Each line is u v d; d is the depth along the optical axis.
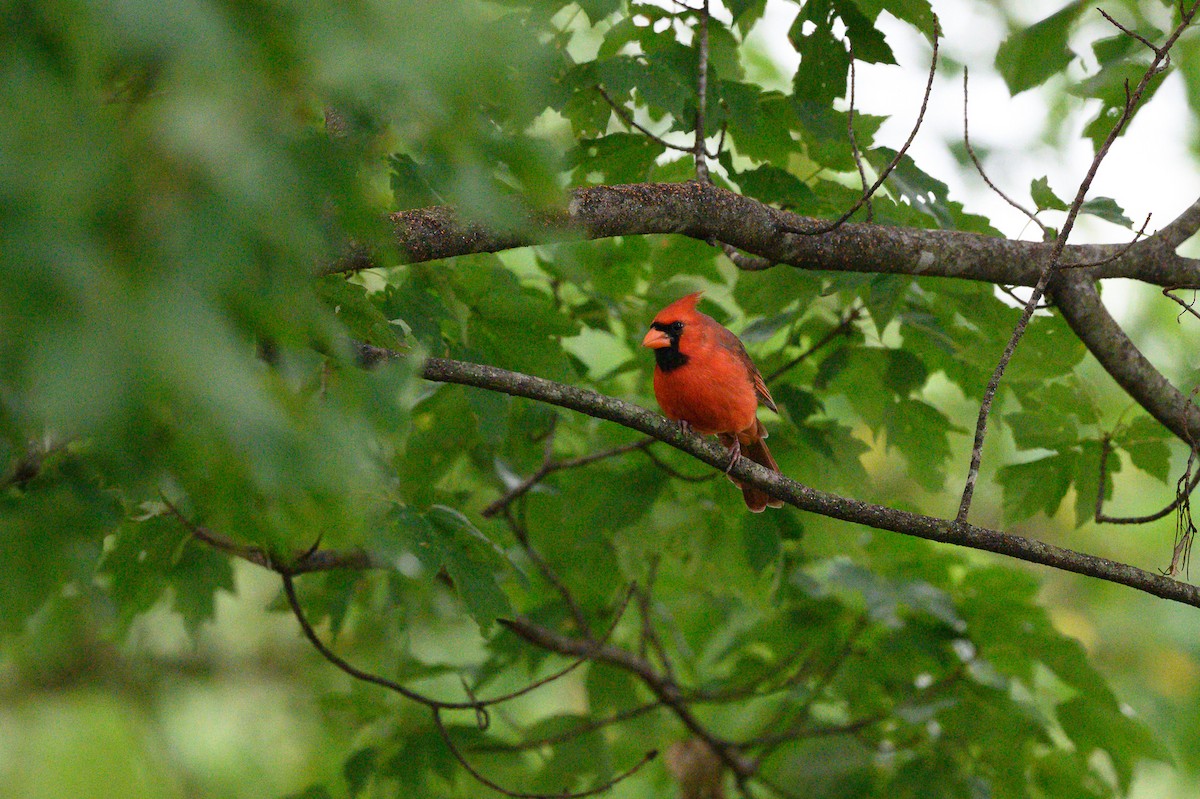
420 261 5.80
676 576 11.33
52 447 5.05
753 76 13.32
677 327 8.21
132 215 1.94
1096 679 9.07
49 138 1.92
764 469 6.35
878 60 7.29
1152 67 6.15
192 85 1.96
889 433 9.09
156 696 13.12
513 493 9.07
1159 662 14.41
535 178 2.51
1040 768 9.58
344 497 2.36
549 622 10.00
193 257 1.93
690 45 7.86
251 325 2.15
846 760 9.80
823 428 9.23
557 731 9.75
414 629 12.00
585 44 10.34
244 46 2.03
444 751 8.96
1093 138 9.06
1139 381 7.90
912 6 6.66
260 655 13.98
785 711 10.46
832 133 7.54
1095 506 7.91
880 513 6.20
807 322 9.47
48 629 8.88
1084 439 8.16
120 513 5.52
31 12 1.98
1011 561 14.83
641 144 7.58
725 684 10.36
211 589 8.70
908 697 9.41
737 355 8.32
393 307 7.08
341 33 2.11
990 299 8.19
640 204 6.60
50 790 11.75
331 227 2.67
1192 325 14.92
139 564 8.40
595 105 7.57
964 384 9.29
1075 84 8.99
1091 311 7.77
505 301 7.64
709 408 8.22
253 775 12.96
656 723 10.27
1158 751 9.02
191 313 1.91
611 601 10.41
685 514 9.62
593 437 9.97
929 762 9.41
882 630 10.05
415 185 5.87
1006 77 9.30
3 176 1.88
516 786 9.15
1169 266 7.89
